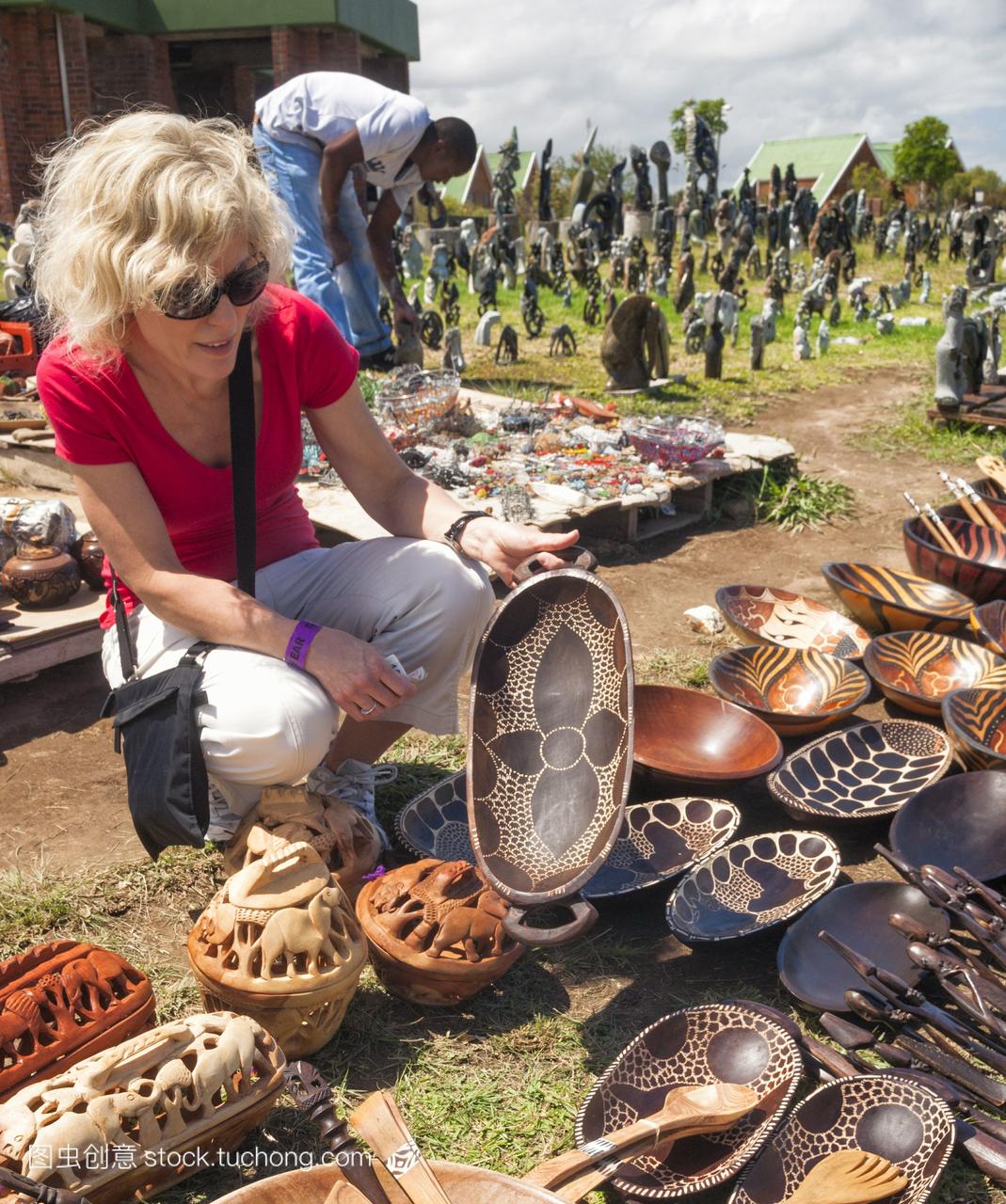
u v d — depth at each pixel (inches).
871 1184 70.6
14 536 155.3
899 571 169.0
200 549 99.3
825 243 806.5
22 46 772.6
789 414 336.2
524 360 401.1
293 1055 82.7
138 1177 68.4
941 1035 85.0
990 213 972.6
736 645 169.0
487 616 103.7
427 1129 79.4
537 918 101.8
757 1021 82.0
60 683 152.3
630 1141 69.7
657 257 692.1
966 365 308.2
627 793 82.0
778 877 104.1
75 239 80.0
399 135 276.5
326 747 92.8
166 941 99.3
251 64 941.2
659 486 218.7
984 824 110.3
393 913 87.2
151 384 89.3
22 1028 73.6
